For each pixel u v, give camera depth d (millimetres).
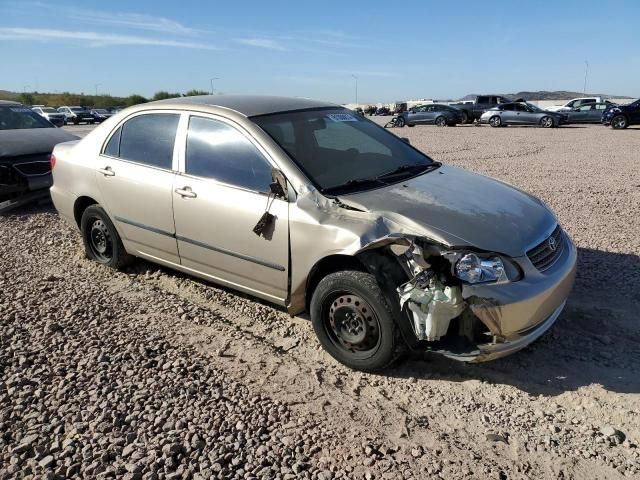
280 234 4055
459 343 3637
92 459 3018
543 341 4234
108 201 5426
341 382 3801
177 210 4746
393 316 3598
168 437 3184
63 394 3598
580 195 9352
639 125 31234
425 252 3508
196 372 3896
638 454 3059
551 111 32812
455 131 28672
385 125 36062
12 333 4422
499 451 3111
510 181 10867
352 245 3662
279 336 4457
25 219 8070
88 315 4781
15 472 2924
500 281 3514
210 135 4641
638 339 4234
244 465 2982
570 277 3932
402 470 2953
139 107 5320
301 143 4473
